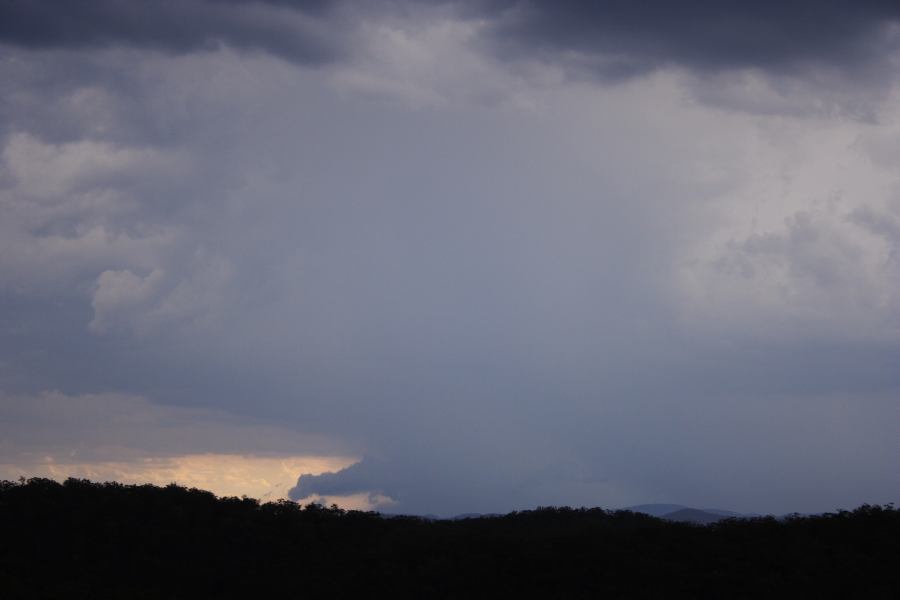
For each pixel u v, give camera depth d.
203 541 63.12
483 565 56.34
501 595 53.06
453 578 55.47
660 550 57.47
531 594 53.12
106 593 54.38
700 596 51.28
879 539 55.97
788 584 50.47
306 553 63.53
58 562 58.59
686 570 53.78
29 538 60.53
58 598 53.28
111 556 59.75
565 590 53.03
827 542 57.00
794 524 60.31
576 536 61.09
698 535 60.12
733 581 51.75
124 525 63.16
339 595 55.25
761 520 62.28
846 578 50.62
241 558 61.47
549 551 57.62
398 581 55.84
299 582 57.16
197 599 55.97
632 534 61.28
